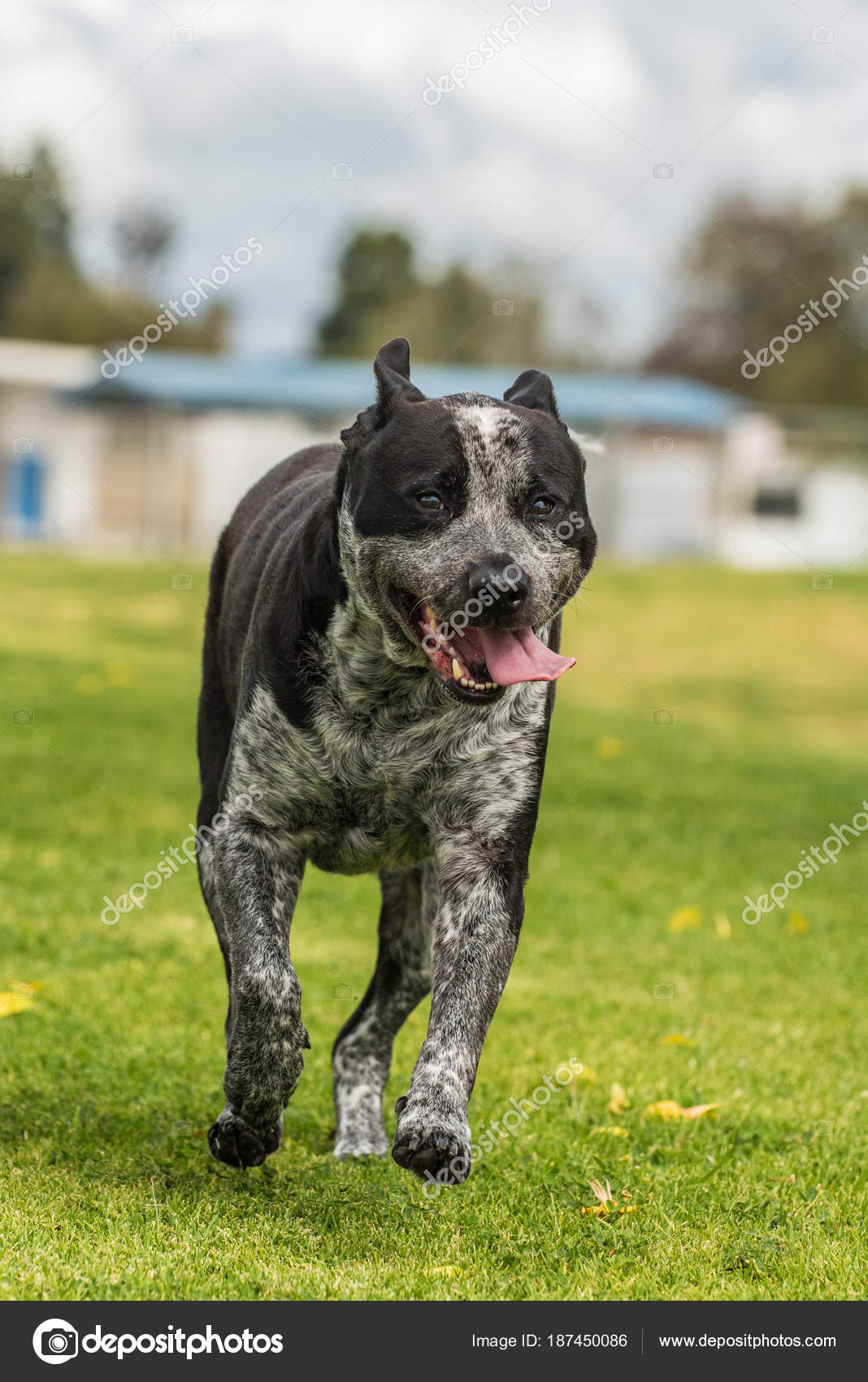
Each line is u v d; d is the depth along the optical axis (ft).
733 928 42.63
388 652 21.24
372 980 25.68
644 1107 27.09
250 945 21.21
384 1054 25.40
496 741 21.71
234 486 164.35
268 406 165.17
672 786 60.90
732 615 109.09
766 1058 30.89
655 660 94.48
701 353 241.14
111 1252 18.65
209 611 28.19
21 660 76.33
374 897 44.16
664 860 50.37
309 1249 19.57
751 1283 19.24
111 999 32.32
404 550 20.98
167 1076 27.45
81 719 64.03
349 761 21.83
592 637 99.66
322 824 22.56
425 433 21.24
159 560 120.88
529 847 22.15
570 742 68.54
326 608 21.65
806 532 174.19
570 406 166.40
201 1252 18.94
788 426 188.65
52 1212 20.03
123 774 55.31
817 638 103.35
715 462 171.42
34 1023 30.04
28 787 52.49
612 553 167.84
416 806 22.20
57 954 35.70
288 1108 26.53
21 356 163.43
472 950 21.09
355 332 262.88
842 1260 19.76
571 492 21.97
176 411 163.84
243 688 22.91
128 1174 22.20
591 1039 31.58
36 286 245.86
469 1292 18.31
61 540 162.40
